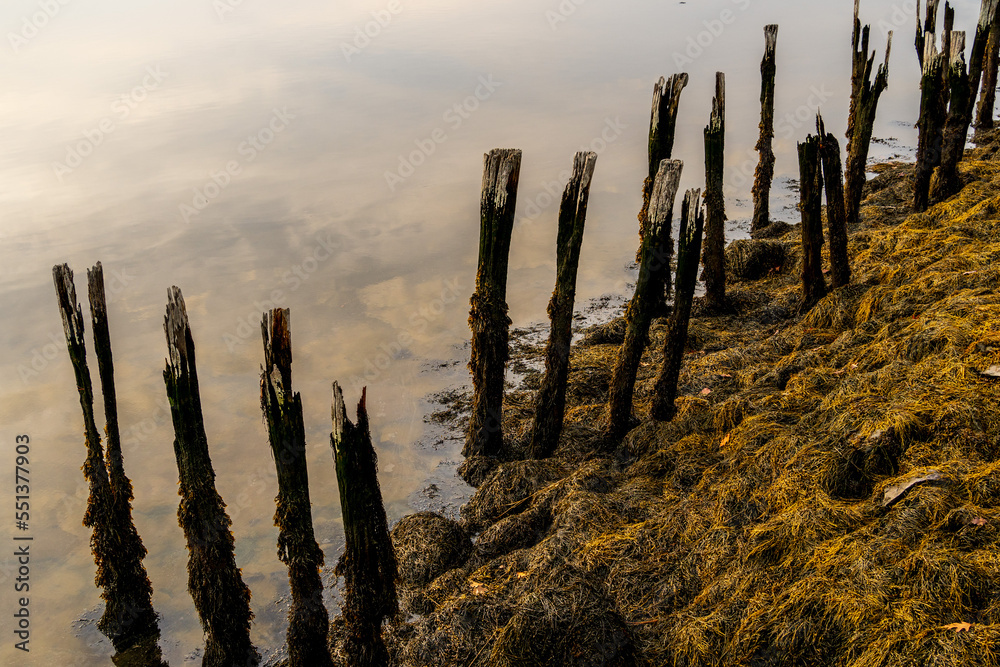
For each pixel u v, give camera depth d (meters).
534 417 9.93
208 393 11.44
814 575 6.16
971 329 8.52
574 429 10.08
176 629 7.79
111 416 7.25
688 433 9.23
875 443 7.30
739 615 6.22
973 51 16.48
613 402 9.64
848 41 31.27
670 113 11.77
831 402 8.41
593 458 9.40
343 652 6.96
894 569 5.88
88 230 16.36
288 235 16.36
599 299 14.31
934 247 12.24
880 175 18.50
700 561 7.05
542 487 8.95
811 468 7.45
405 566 8.08
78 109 24.00
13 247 15.55
